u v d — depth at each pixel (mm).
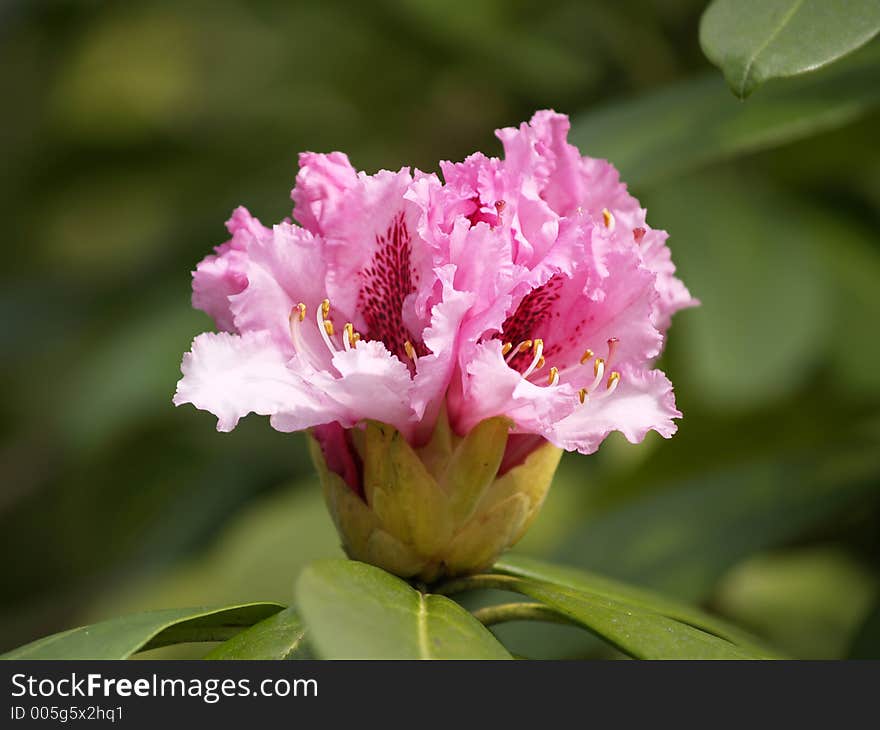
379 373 964
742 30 981
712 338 1199
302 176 985
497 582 992
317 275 981
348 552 992
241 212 993
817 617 1341
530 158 980
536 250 975
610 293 981
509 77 1309
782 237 1225
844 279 1240
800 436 1238
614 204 998
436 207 973
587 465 1323
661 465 1244
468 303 963
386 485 980
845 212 1274
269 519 1390
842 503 1178
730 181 1252
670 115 1087
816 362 1229
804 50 976
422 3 1278
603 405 980
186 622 990
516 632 1143
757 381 1194
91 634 964
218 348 970
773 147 1236
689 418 1230
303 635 978
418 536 982
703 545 1174
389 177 979
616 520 1192
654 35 1261
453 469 980
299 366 972
